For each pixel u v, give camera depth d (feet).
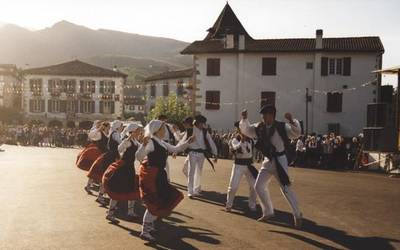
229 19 149.48
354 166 76.02
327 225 28.22
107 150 38.47
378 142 74.23
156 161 24.89
